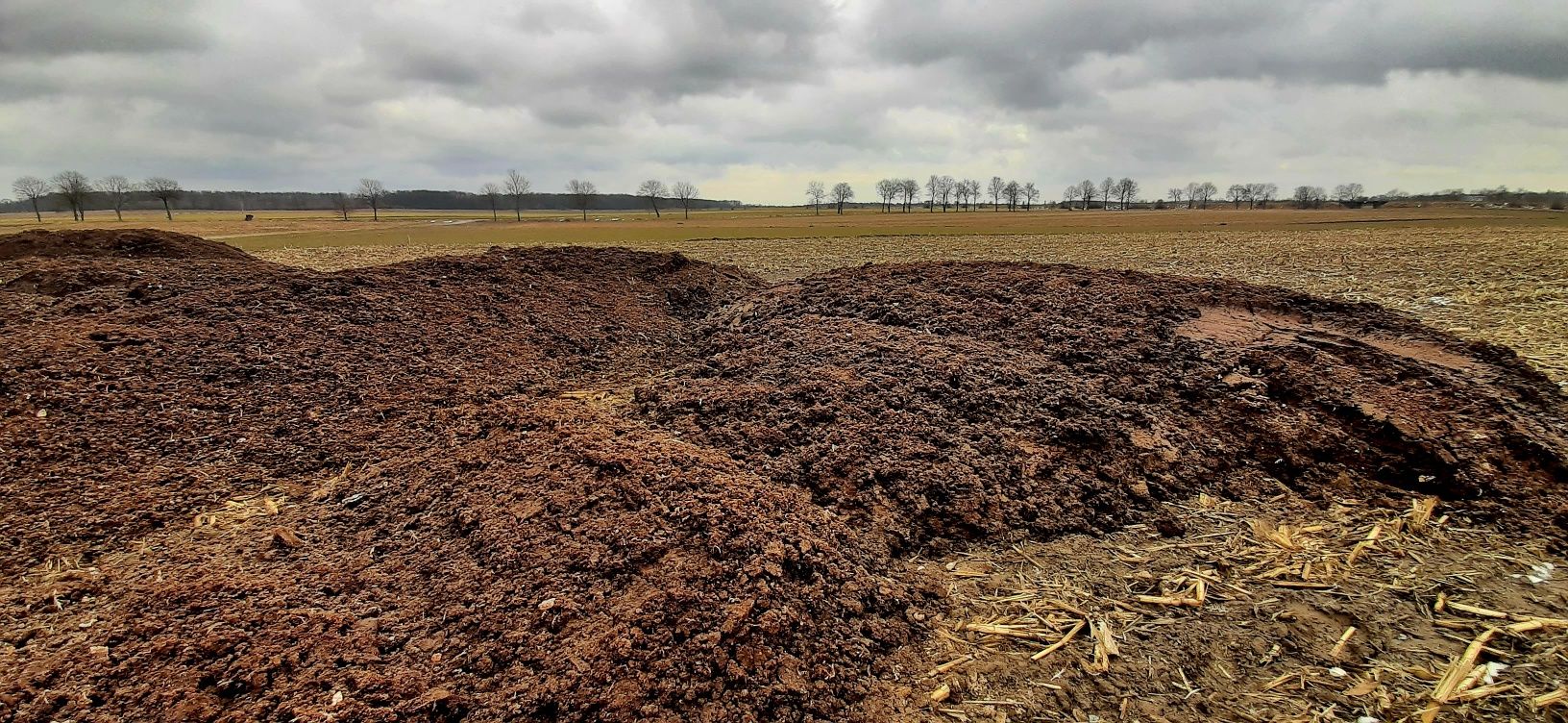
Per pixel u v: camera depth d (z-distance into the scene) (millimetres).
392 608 3262
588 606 3143
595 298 10039
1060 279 8688
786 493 4180
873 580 3551
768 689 2836
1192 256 21969
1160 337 6562
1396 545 3951
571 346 8242
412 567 3574
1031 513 4234
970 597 3609
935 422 5066
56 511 4195
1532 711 2762
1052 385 5621
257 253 28703
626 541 3525
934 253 25797
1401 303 10961
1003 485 4438
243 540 3982
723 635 2998
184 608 3199
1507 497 4266
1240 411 5281
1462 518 4176
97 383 5605
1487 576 3650
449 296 8758
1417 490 4465
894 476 4449
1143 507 4375
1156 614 3447
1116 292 7895
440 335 7672
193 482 4668
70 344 6062
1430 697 2854
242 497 4570
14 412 5059
